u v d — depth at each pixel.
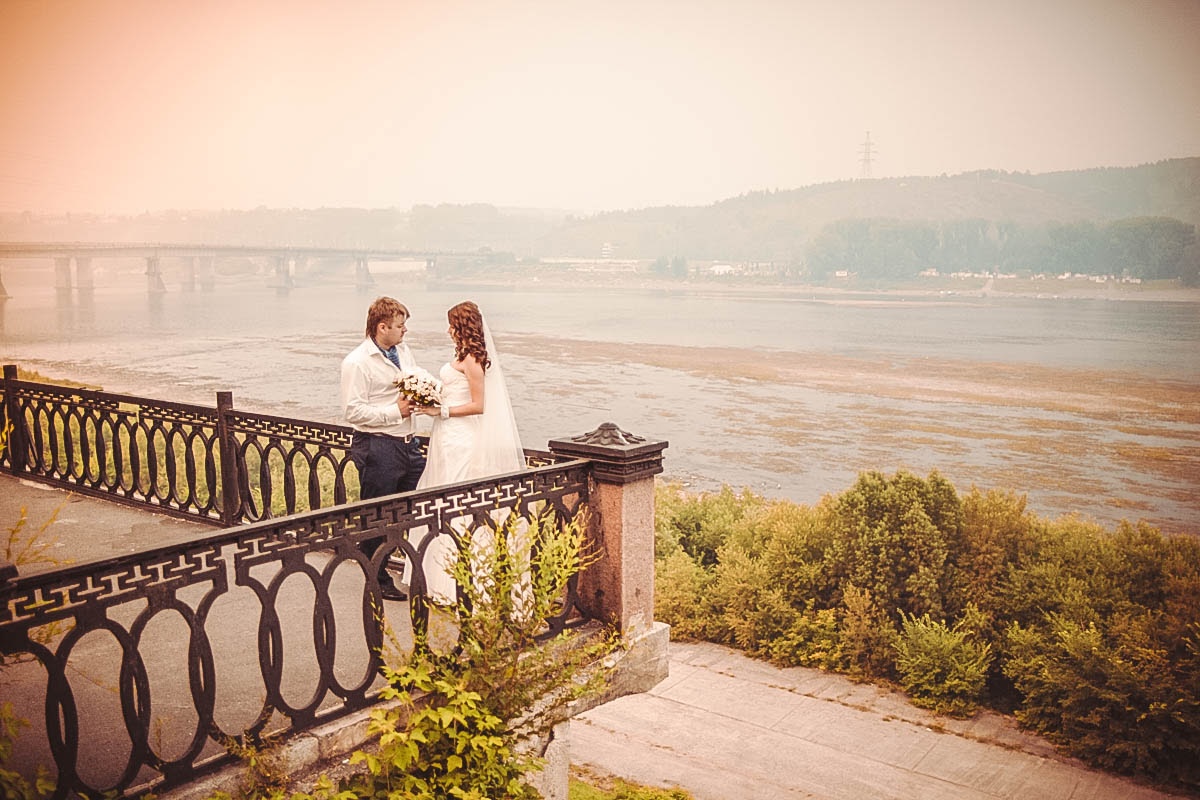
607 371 42.16
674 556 17.12
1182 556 13.42
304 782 3.28
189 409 6.56
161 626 4.70
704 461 26.83
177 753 3.26
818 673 14.89
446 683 3.65
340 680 3.95
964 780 11.27
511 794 3.73
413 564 3.78
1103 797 11.05
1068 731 12.41
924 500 15.14
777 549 16.02
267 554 3.23
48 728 2.69
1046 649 12.98
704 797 10.45
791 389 36.38
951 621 14.83
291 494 5.83
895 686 14.35
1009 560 14.83
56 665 2.68
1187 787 11.41
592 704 4.65
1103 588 13.59
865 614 14.88
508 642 4.01
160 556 2.91
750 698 13.77
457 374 4.96
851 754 11.87
